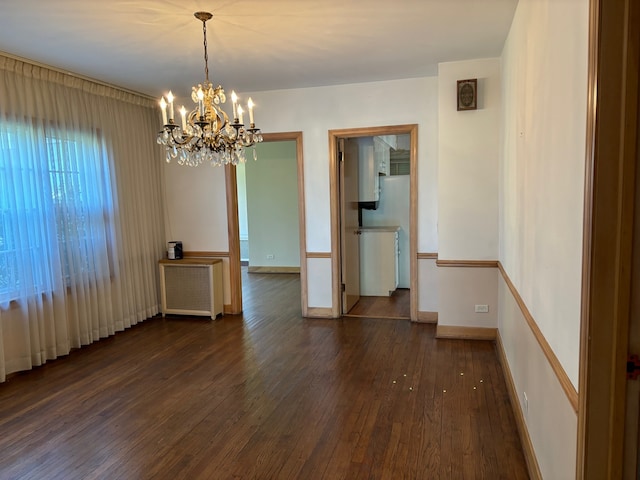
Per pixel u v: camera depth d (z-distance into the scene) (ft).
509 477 7.50
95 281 14.87
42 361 12.94
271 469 7.87
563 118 5.60
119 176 15.83
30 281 12.50
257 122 16.94
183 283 17.49
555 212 6.00
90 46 11.28
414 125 15.47
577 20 5.01
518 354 9.28
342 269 17.31
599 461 4.60
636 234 4.34
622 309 4.42
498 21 10.29
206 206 17.98
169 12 9.32
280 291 22.12
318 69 13.87
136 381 11.73
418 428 9.05
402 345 13.91
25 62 12.33
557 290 5.90
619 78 4.21
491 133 13.64
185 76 14.32
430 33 10.98
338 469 7.81
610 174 4.32
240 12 9.38
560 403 5.73
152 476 7.77
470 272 14.15
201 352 13.80
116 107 15.69
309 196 16.85
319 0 8.88
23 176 12.39
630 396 4.51
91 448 8.67
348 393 10.71
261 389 11.08
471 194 13.94
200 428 9.30
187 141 10.00
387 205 21.79
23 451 8.60
